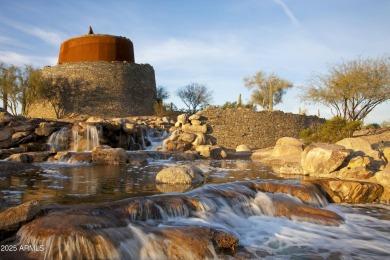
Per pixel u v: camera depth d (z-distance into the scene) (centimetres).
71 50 3619
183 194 722
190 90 4944
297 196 887
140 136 2267
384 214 848
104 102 3391
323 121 3125
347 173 1096
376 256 581
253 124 2678
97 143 1938
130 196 762
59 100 3397
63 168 1323
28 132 1809
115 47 3634
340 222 756
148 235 519
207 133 2552
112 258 462
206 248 513
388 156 1257
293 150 1895
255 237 639
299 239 645
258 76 5497
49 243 440
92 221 504
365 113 2780
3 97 3378
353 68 2678
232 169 1409
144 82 3725
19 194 781
